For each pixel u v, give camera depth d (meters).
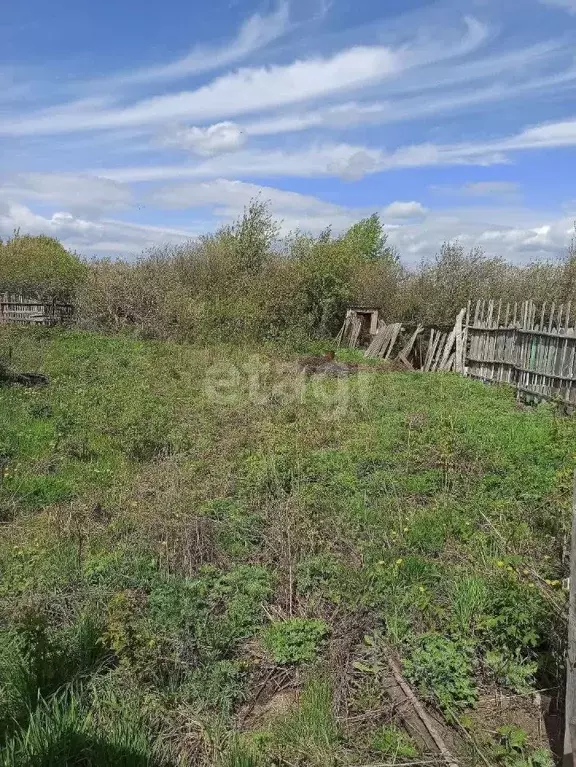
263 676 3.62
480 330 12.95
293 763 2.94
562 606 3.76
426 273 18.72
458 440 7.00
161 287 21.17
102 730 2.99
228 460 7.00
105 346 16.08
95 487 6.36
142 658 3.41
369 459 6.84
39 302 22.02
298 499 5.67
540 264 17.44
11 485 6.27
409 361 15.88
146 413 8.64
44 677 3.34
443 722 3.23
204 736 3.09
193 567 4.75
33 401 9.54
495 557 4.57
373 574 4.39
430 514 5.36
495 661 3.52
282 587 4.45
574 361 9.50
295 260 21.36
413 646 3.70
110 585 4.41
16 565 4.65
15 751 2.86
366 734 3.14
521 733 3.03
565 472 5.51
